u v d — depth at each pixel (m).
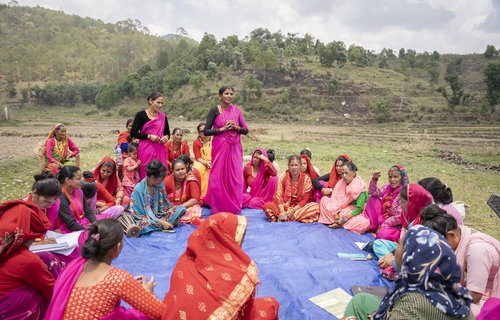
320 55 80.19
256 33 101.62
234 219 3.03
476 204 10.05
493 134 39.19
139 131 7.12
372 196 6.40
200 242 2.93
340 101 65.00
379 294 4.10
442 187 4.66
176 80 81.62
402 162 18.22
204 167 7.73
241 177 6.98
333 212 6.53
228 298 2.71
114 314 2.60
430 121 53.16
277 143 27.41
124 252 5.21
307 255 5.30
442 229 3.20
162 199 6.20
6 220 3.06
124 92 89.62
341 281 4.47
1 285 3.01
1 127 42.56
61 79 140.12
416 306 2.37
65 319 2.49
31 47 151.50
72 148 8.45
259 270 4.70
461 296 2.43
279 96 68.06
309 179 6.98
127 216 5.91
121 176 7.49
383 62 88.56
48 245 3.78
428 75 91.56
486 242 3.43
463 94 59.00
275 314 3.13
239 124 6.89
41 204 3.68
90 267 2.64
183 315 2.67
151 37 186.25
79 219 5.12
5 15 182.62
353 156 20.17
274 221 6.77
